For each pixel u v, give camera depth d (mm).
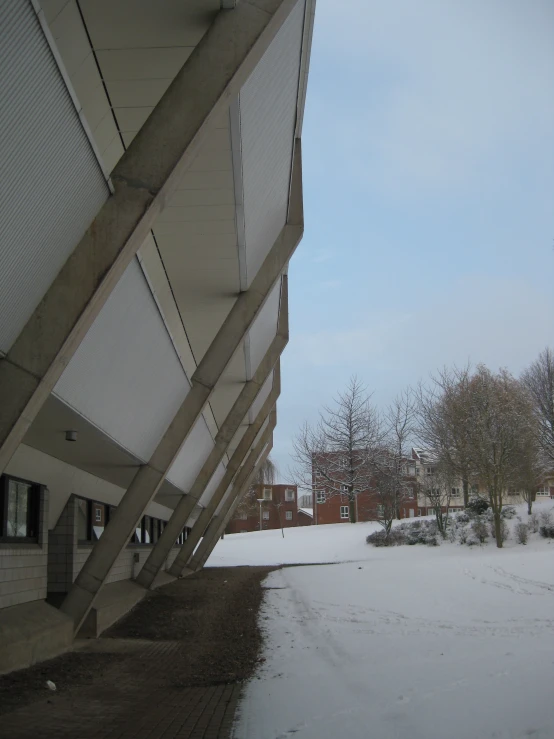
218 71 8164
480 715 5664
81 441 12172
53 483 14312
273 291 18438
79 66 9164
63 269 7434
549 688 6297
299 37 10289
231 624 14695
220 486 31406
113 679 8977
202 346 20984
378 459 58562
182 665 10031
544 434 45281
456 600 16297
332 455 61969
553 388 46875
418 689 7094
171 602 19234
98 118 10367
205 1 8219
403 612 14945
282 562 39969
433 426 45188
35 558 12758
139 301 9711
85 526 17547
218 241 14070
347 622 13914
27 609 11547
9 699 7480
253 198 13102
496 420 37594
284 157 13312
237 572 32094
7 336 7148
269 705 7039
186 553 29047
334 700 7020
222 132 10266
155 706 7223
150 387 12516
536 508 43281
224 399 28391
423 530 43250
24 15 5086
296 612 16141
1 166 5785
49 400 9133
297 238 16984
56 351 7273
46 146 6164
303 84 11930
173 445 15141
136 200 7719
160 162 7879
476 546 36594
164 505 28578
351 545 44281
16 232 6410
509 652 9000
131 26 8688
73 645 11992
